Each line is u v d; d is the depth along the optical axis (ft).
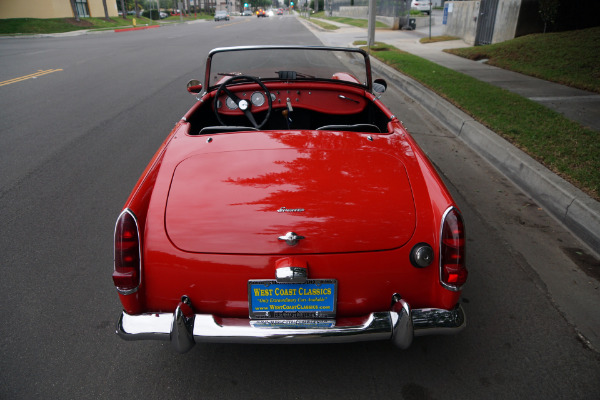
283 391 6.63
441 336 7.69
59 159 16.02
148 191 6.41
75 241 10.69
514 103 20.84
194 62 40.65
